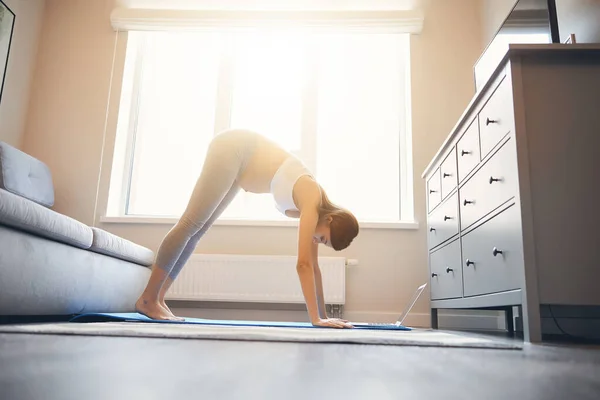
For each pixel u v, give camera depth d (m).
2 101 3.36
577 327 2.14
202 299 3.19
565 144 1.57
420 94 3.59
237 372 0.61
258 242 3.38
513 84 1.62
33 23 3.69
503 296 1.68
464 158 2.22
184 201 3.71
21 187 2.96
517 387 0.55
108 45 3.77
